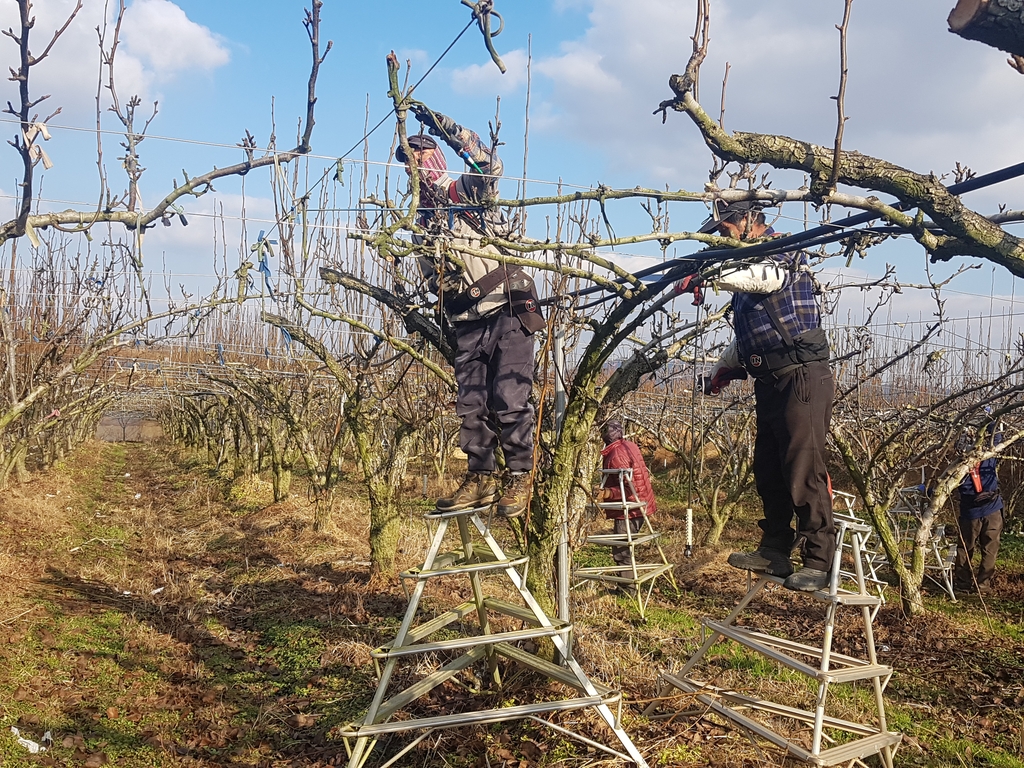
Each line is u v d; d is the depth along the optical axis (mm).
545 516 5035
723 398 12117
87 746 4664
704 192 2984
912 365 13945
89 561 9609
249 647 6773
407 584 8195
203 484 17672
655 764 4223
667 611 7734
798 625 7387
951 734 4961
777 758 4344
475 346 4355
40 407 13797
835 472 13617
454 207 3742
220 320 16188
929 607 8133
